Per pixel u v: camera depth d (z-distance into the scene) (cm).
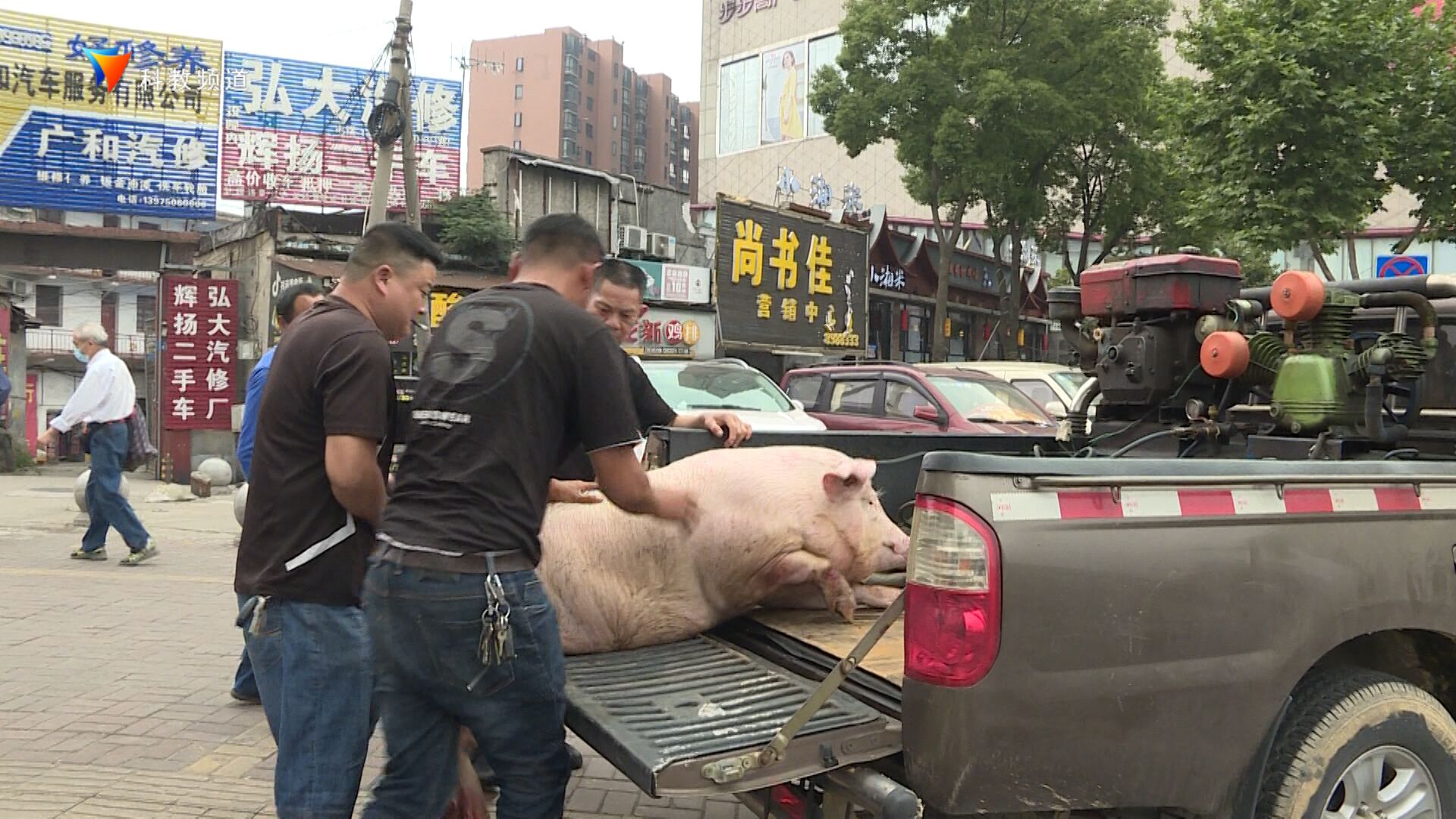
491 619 213
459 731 246
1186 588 218
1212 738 222
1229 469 231
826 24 4559
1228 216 1431
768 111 4816
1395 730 254
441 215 1850
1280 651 230
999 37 2020
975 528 201
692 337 1919
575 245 252
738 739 214
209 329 1664
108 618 643
